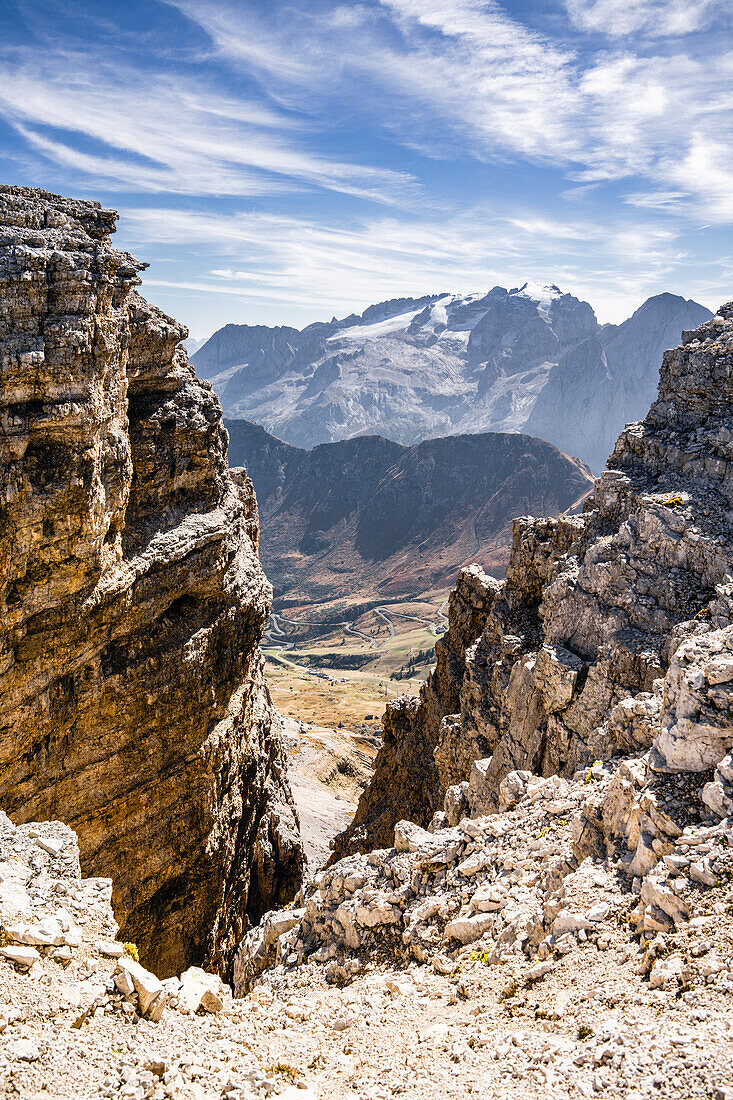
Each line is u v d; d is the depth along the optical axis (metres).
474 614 53.62
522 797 26.56
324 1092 14.55
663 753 19.34
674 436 37.72
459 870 22.95
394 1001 18.50
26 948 17.05
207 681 50.84
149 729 46.34
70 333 37.31
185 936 51.03
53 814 41.44
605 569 33.94
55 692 40.56
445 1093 13.54
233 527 55.31
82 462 38.56
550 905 18.53
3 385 35.91
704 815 17.53
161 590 46.72
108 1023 16.12
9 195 38.59
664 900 16.05
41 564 38.19
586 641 33.75
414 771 57.28
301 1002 19.83
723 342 37.84
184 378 53.84
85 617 41.25
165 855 48.28
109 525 41.78
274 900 67.19
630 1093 11.98
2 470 36.34
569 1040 14.07
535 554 44.34
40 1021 15.40
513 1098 12.71
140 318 49.72
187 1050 15.98
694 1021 13.18
